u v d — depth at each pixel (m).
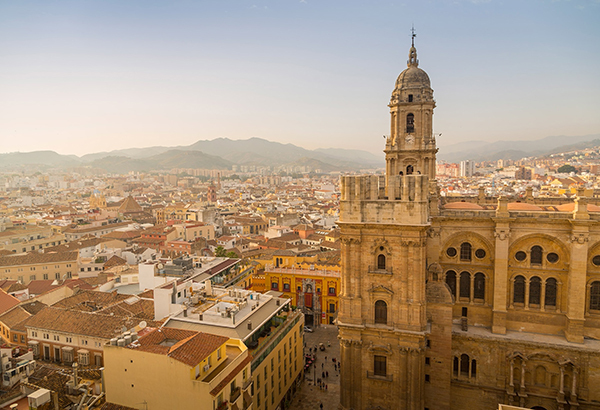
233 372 60.75
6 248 191.38
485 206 90.94
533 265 75.44
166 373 57.34
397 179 71.38
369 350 74.06
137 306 101.75
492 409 76.12
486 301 78.94
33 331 95.56
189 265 123.88
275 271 138.12
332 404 90.00
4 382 72.19
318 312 133.25
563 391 71.00
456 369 78.06
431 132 98.56
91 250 191.12
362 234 73.00
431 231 79.06
